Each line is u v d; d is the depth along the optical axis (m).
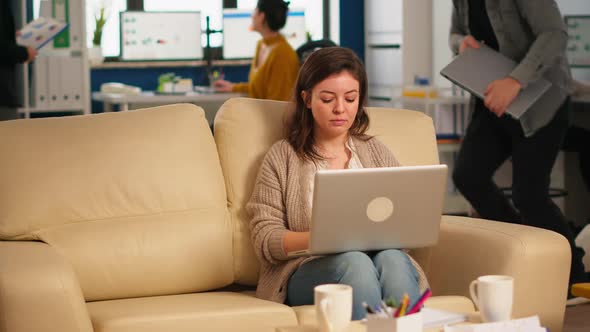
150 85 7.37
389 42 7.34
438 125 6.04
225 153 2.68
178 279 2.50
